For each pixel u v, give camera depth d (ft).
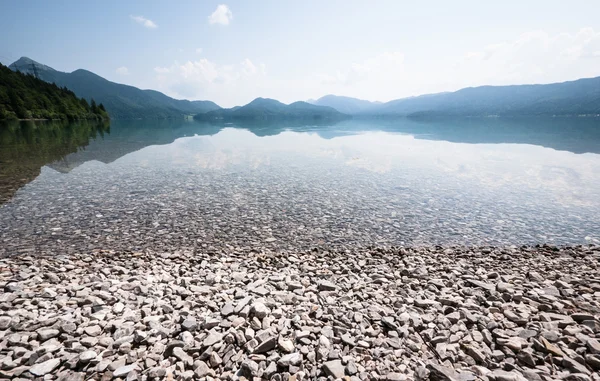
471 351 20.83
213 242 43.55
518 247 43.55
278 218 53.88
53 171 89.76
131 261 36.47
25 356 18.99
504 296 28.68
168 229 47.85
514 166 108.68
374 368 19.48
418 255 40.34
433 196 69.56
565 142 188.14
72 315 23.84
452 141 206.08
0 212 53.47
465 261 38.47
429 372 18.95
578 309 26.22
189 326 22.67
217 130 339.98
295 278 32.96
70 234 45.01
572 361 19.44
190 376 18.20
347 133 293.43
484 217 55.93
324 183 81.30
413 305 27.35
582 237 47.21
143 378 17.97
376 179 87.10
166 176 86.63
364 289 30.48
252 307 25.08
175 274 33.22
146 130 326.24
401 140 216.13
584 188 77.10
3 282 29.99
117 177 83.76
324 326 23.88
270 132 308.40
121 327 22.40
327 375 18.83
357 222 52.75
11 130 245.24
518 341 21.54
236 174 91.45
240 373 18.83
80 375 17.88
